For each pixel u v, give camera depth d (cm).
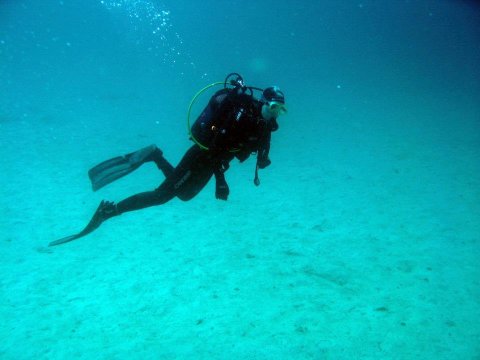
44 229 625
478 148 993
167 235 612
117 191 788
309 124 1415
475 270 483
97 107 1689
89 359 361
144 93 2152
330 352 362
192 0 14000
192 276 496
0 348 374
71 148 1078
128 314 424
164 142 1168
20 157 978
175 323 409
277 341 377
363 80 2677
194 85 2620
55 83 2386
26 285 477
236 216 677
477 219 617
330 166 927
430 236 574
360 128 1306
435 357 353
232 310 427
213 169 331
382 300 436
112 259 541
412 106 1653
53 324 409
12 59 4100
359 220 639
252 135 315
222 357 359
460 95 1855
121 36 10044
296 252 548
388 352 360
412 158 951
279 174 888
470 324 392
